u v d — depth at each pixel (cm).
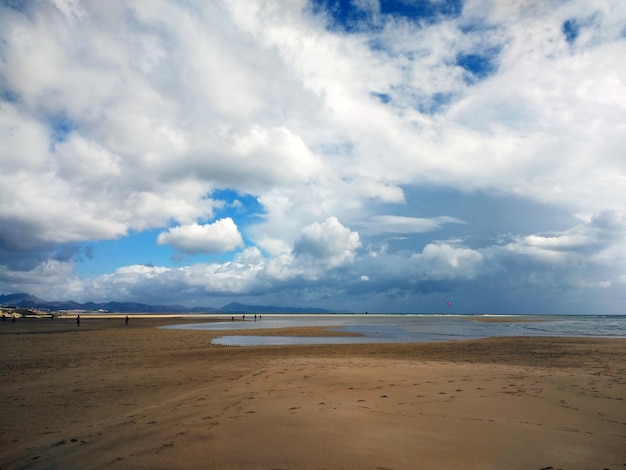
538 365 1423
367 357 1772
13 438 662
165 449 495
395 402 729
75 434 631
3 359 1792
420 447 486
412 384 910
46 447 572
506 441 519
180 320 8719
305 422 582
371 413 641
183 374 1284
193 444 507
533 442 519
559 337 3203
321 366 1303
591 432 571
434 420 608
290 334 3681
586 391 849
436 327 5494
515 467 436
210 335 3522
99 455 497
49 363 1641
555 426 595
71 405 888
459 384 914
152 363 1609
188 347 2356
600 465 448
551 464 447
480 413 657
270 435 526
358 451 467
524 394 813
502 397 782
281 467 422
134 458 472
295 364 1402
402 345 2428
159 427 602
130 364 1586
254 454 461
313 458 445
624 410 696
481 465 436
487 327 5562
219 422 604
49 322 6575
